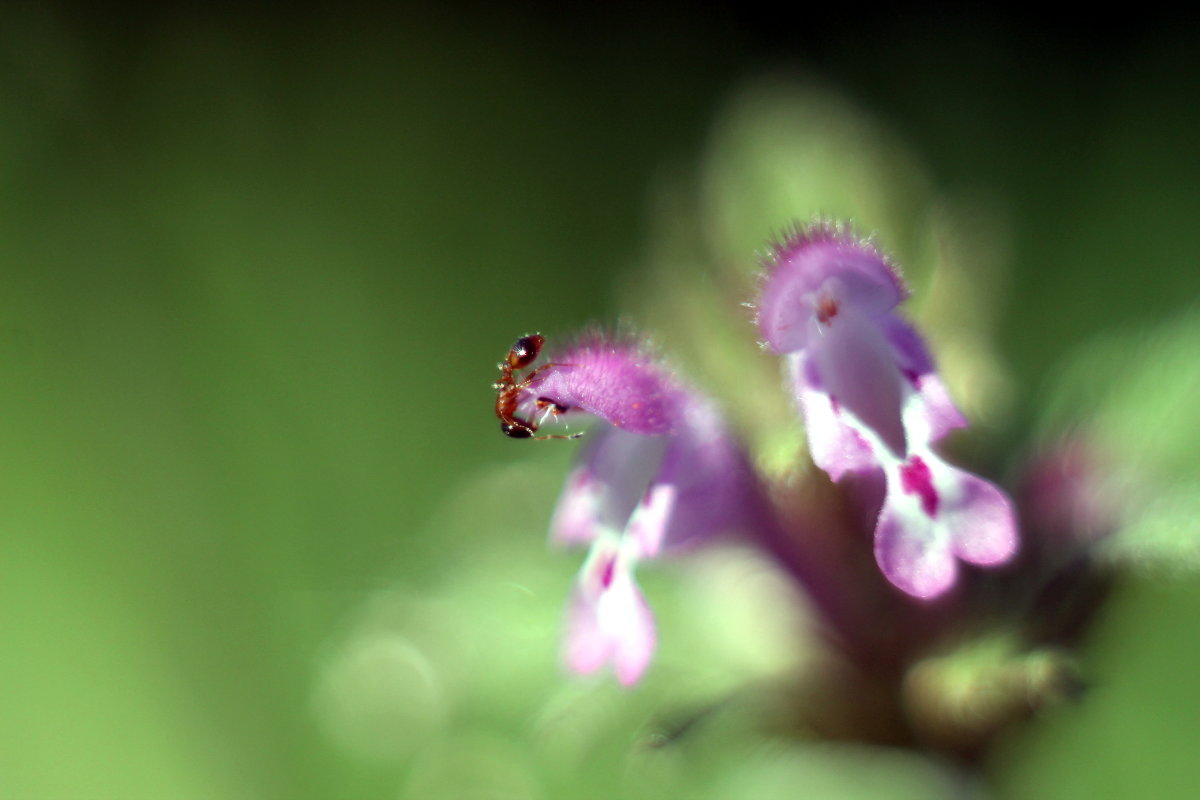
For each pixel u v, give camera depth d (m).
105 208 0.13
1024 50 0.13
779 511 0.08
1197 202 0.12
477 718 0.09
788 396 0.08
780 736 0.08
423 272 0.13
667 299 0.08
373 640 0.09
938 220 0.08
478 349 0.13
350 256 0.13
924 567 0.07
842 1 0.14
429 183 0.14
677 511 0.07
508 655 0.08
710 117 0.14
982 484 0.07
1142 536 0.07
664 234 0.08
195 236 0.13
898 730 0.08
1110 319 0.12
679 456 0.08
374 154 0.14
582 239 0.13
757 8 0.14
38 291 0.13
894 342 0.07
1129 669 0.10
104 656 0.11
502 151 0.14
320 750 0.10
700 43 0.14
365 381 0.12
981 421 0.08
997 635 0.07
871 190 0.08
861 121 0.08
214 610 0.11
